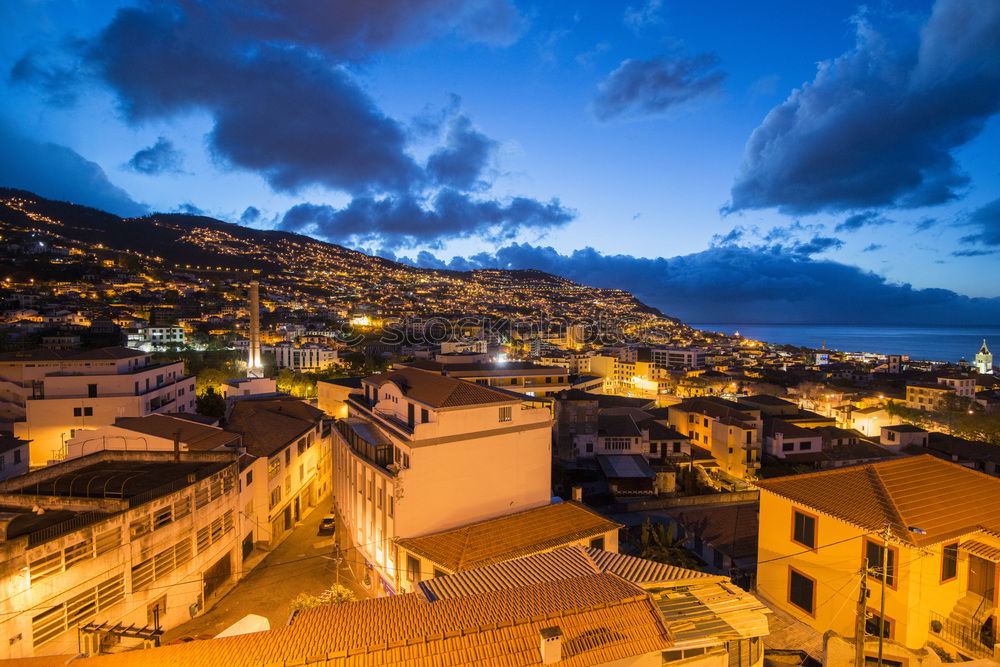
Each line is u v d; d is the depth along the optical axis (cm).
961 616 2377
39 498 2844
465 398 3525
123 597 2742
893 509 2477
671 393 14062
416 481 3278
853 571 2506
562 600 1981
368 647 1722
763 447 7212
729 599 2084
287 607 3400
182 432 4097
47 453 5506
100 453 3731
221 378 10356
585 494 5897
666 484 6175
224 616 3266
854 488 2727
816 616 2683
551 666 1666
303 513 5184
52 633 2395
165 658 1725
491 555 3019
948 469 2917
